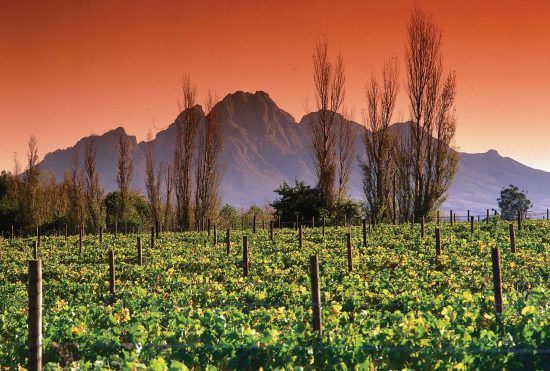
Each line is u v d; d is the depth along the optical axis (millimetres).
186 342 10945
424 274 21594
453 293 16656
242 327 11672
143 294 20344
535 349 9742
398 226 46938
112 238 48531
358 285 18672
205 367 10055
